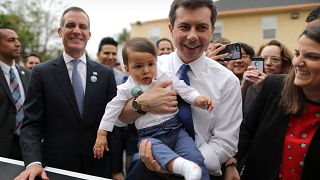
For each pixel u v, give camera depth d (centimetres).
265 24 2488
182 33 211
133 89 223
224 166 237
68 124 296
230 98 224
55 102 295
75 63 312
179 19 210
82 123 300
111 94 317
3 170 251
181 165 186
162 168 196
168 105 211
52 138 296
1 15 1505
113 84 322
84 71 316
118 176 331
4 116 452
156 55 225
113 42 633
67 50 310
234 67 438
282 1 2553
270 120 214
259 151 216
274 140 209
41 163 256
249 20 2528
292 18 2406
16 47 478
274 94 218
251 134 237
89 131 303
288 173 202
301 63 186
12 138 455
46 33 1947
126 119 229
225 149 219
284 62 411
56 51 1977
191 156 202
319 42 179
